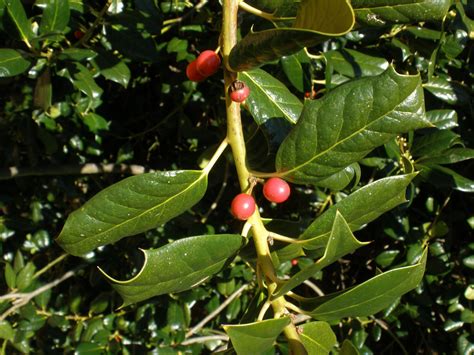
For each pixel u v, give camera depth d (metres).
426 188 0.44
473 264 0.42
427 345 0.48
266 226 0.28
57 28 0.30
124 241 0.47
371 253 0.51
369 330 0.50
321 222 0.24
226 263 0.23
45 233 0.48
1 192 0.49
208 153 0.30
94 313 0.48
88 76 0.34
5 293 0.52
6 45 0.38
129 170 0.46
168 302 0.46
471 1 0.37
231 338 0.19
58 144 0.44
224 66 0.23
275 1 0.24
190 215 0.45
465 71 0.40
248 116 0.35
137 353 0.46
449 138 0.36
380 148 0.37
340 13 0.17
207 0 0.41
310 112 0.22
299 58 0.32
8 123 0.43
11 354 0.51
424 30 0.37
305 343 0.24
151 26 0.35
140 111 0.47
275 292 0.21
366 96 0.22
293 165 0.23
